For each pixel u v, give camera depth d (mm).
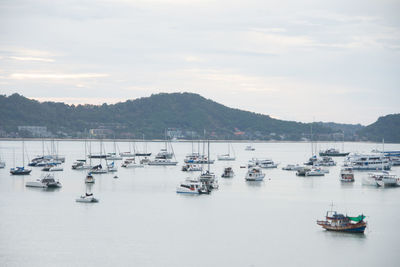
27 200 131625
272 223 107125
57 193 144125
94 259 84000
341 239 95625
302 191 153625
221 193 147500
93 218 110250
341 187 164125
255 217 112875
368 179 169500
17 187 156375
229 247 90562
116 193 145375
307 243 93188
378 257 86125
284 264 82750
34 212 115875
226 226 104562
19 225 103750
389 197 142000
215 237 96438
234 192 150000
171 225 104938
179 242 93062
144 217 111750
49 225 103875
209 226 104375
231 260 84125
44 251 87625
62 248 89312
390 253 87938
